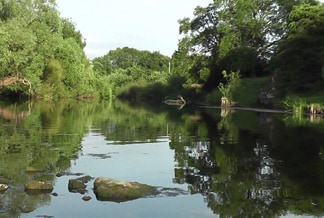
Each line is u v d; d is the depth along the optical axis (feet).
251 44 223.92
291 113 154.40
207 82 246.88
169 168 48.60
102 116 127.13
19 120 100.53
